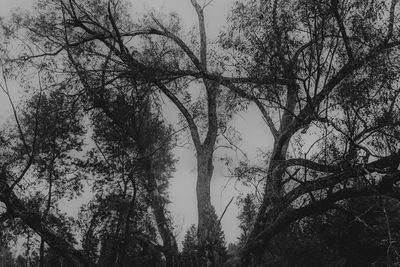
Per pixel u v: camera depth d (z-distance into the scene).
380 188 17.80
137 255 25.33
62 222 22.61
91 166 23.03
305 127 17.59
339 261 22.48
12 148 22.69
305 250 23.72
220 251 23.33
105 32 26.55
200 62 26.83
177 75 26.25
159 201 24.41
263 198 20.08
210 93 26.91
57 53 25.27
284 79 17.62
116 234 22.52
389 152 16.97
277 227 20.66
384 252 21.11
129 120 24.23
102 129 23.88
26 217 21.52
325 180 18.64
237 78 19.30
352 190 18.61
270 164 19.88
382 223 18.97
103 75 23.88
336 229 22.20
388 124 16.59
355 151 16.89
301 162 18.34
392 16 16.62
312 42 16.83
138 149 24.06
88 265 22.11
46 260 24.72
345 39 16.66
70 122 23.67
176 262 23.67
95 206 22.78
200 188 25.91
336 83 17.06
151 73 25.11
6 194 20.72
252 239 21.31
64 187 22.91
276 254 25.08
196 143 27.17
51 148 23.06
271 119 22.56
